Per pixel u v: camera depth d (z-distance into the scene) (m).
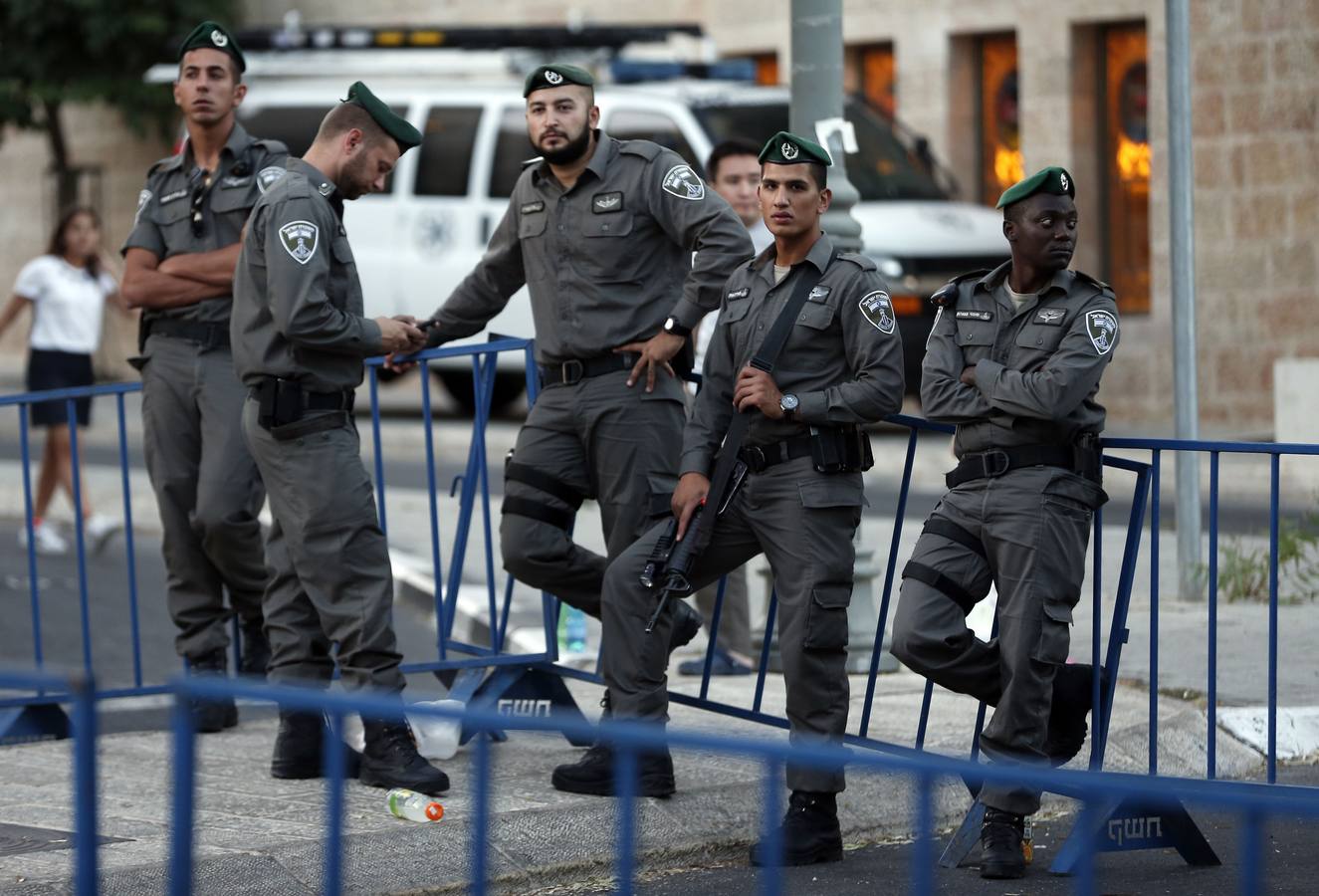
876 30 41.16
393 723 12.39
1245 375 35.72
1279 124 35.03
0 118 50.03
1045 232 11.05
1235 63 35.50
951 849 11.50
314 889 10.55
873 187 33.97
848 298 11.56
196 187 14.53
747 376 11.52
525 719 6.62
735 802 12.21
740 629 17.08
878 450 32.88
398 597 22.92
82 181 53.88
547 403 12.94
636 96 34.09
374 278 36.91
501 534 13.08
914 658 11.27
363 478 12.60
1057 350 11.08
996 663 11.33
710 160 17.64
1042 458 11.16
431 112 36.66
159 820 11.76
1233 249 35.72
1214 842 12.07
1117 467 11.76
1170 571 20.88
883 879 11.20
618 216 12.57
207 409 14.38
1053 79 38.44
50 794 12.68
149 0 48.12
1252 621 18.53
